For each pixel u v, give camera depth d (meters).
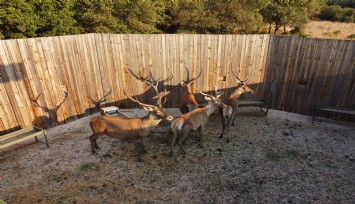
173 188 5.42
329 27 25.09
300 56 8.16
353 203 5.01
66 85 7.99
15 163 6.22
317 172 5.88
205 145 6.96
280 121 8.24
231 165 6.13
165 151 6.71
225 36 8.43
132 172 5.91
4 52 6.64
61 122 8.12
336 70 7.81
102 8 15.50
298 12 21.33
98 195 5.24
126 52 8.60
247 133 7.54
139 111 8.91
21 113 7.21
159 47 8.56
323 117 8.38
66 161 6.29
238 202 5.05
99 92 8.80
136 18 16.95
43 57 7.34
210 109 6.82
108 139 7.27
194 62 8.76
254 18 19.14
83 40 8.07
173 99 9.24
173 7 19.78
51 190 5.38
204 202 5.06
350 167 6.05
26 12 13.26
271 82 8.84
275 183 5.55
